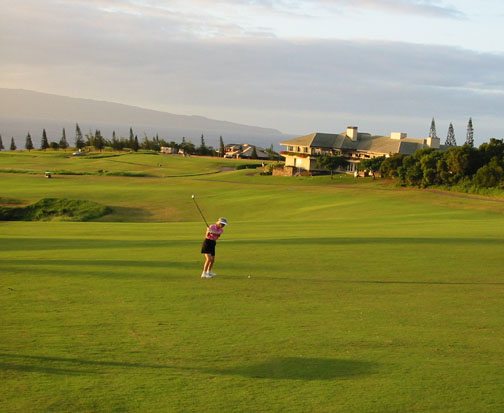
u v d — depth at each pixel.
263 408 10.67
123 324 16.25
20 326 15.83
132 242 37.00
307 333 15.67
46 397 10.91
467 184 89.38
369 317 17.58
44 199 81.88
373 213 69.62
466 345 14.91
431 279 23.91
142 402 10.80
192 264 27.08
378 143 143.88
